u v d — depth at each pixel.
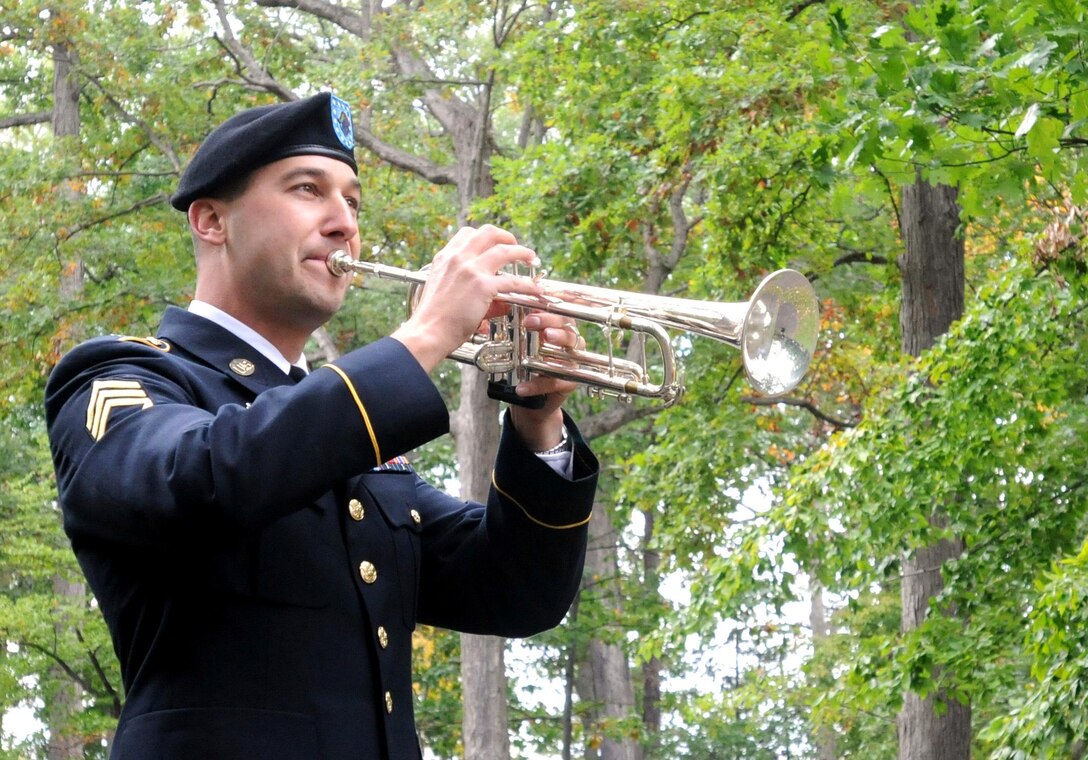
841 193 12.73
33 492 18.05
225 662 2.75
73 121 21.45
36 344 18.22
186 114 18.70
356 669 2.85
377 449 2.71
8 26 19.50
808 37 13.48
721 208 13.92
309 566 2.85
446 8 16.72
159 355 2.99
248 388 3.05
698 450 16.52
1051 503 13.17
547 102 16.75
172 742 2.71
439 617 3.39
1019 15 8.27
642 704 30.66
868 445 12.60
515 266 3.30
